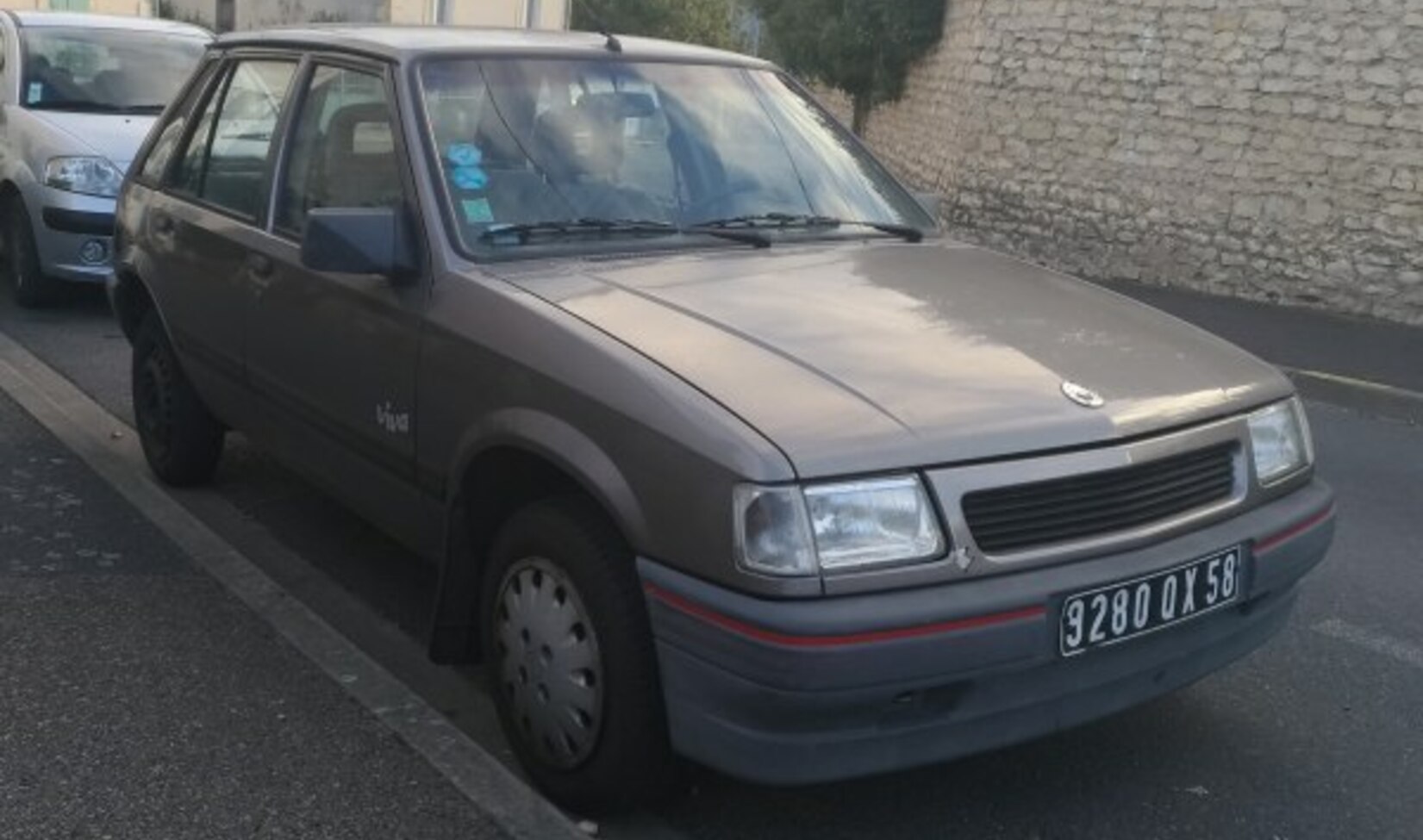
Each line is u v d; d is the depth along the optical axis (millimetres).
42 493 5684
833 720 2947
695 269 3865
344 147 4426
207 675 4141
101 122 9398
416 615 4738
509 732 3633
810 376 3191
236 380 4992
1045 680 3129
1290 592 3766
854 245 4324
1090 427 3209
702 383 3141
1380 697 4383
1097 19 15406
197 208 5266
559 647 3393
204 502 5691
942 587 2990
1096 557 3178
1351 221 12828
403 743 3785
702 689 3023
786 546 2891
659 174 4301
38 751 3652
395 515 4164
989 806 3627
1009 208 16594
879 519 2953
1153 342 3768
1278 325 11922
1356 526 6277
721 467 2951
